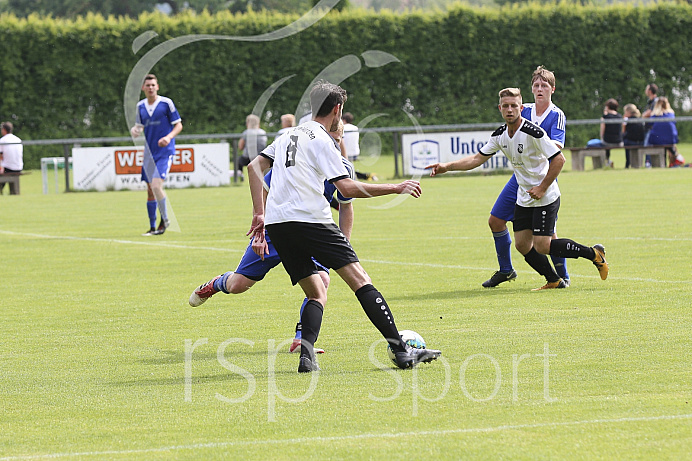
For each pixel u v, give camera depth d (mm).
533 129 28141
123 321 25844
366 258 37219
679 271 31109
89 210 62281
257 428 15320
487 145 29344
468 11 119188
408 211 56000
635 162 83688
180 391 18062
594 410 15648
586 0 133500
